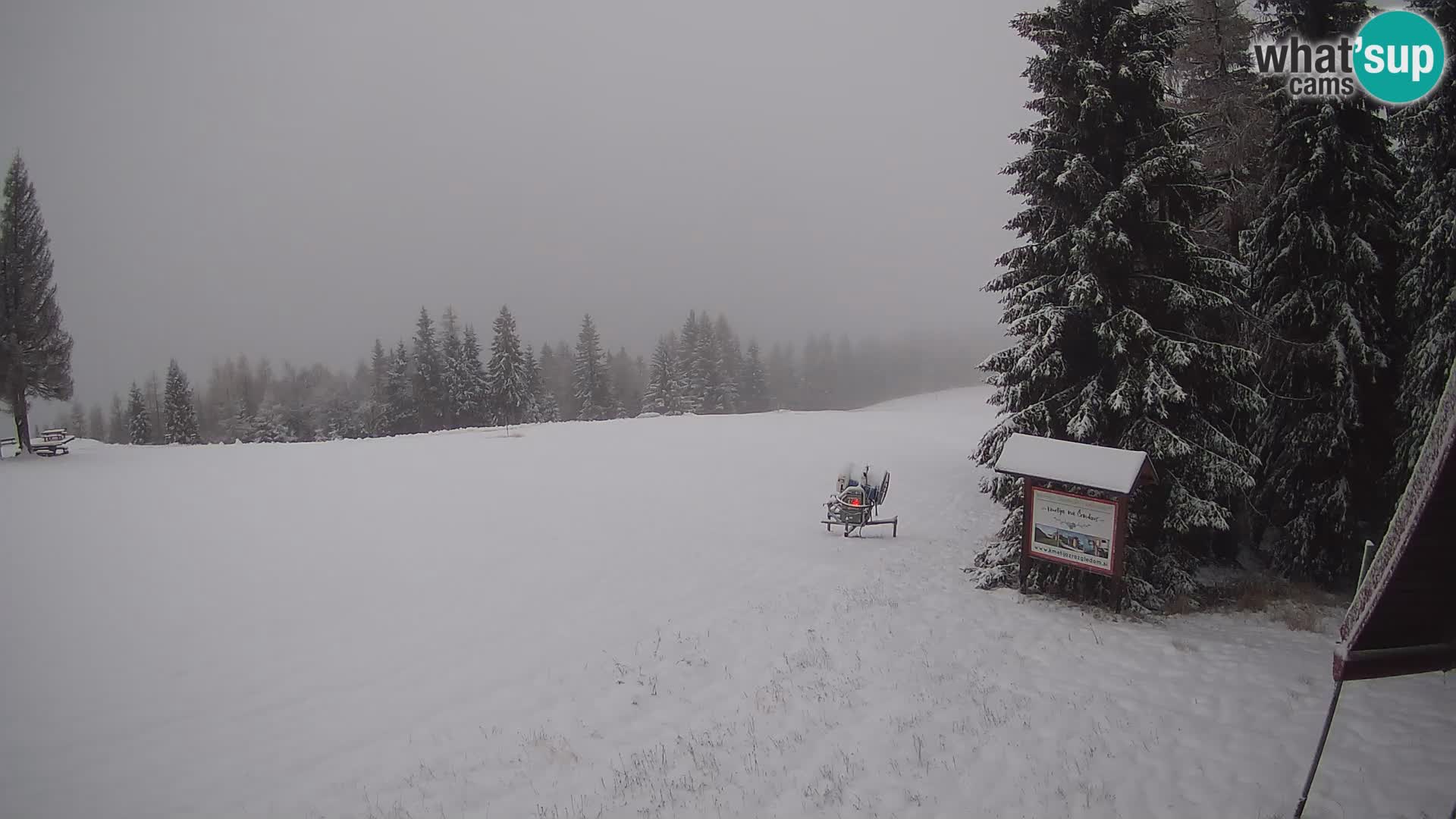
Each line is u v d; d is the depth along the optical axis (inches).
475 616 557.3
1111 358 528.4
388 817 314.3
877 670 444.8
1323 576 557.3
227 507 834.2
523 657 485.4
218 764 358.6
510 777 346.0
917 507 923.4
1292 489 568.1
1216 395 529.7
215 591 586.9
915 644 481.7
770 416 2066.9
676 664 470.9
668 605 577.6
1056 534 535.2
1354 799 291.6
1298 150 554.6
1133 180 491.5
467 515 845.2
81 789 335.6
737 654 482.9
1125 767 324.5
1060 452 526.3
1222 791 302.8
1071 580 547.5
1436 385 484.7
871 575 636.1
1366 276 540.4
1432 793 292.4
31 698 415.2
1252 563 631.2
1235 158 635.5
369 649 497.0
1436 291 495.5
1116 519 496.1
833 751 354.3
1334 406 539.8
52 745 370.9
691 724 392.8
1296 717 363.3
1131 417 526.9
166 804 325.4
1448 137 482.9
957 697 402.6
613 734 386.0
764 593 599.2
